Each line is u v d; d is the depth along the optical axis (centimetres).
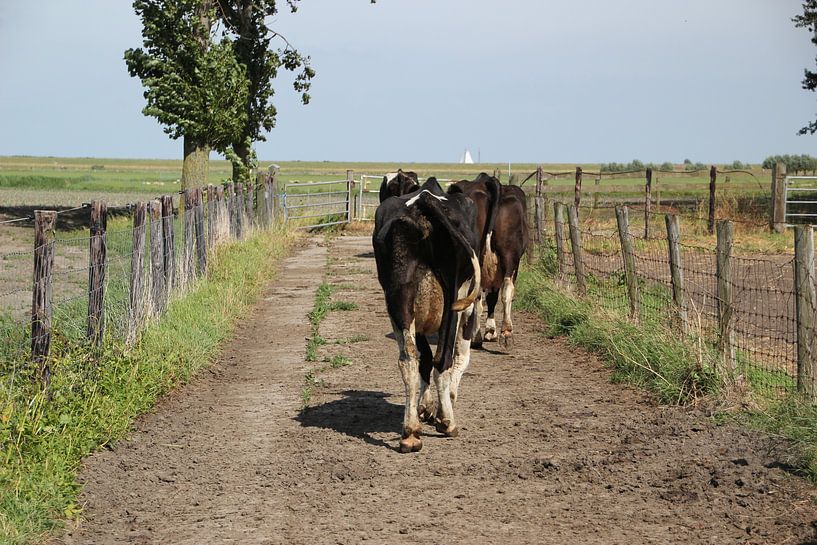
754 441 727
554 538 559
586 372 1027
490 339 1197
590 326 1167
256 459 727
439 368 744
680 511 600
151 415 860
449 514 603
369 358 1127
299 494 646
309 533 573
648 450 729
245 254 1812
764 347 1063
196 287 1382
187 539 567
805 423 721
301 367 1081
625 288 1395
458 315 742
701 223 2664
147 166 18675
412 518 596
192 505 628
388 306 737
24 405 719
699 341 902
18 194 5581
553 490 647
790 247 2183
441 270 720
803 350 777
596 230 2470
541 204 1747
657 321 1038
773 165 2503
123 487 663
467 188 1085
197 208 1505
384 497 638
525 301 1454
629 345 1014
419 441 744
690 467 681
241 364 1104
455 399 855
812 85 3297
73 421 736
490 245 1121
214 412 877
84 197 5234
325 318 1418
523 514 601
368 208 3428
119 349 929
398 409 885
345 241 2766
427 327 752
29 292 1384
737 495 623
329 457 729
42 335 769
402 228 709
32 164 18912
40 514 579
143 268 1055
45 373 765
